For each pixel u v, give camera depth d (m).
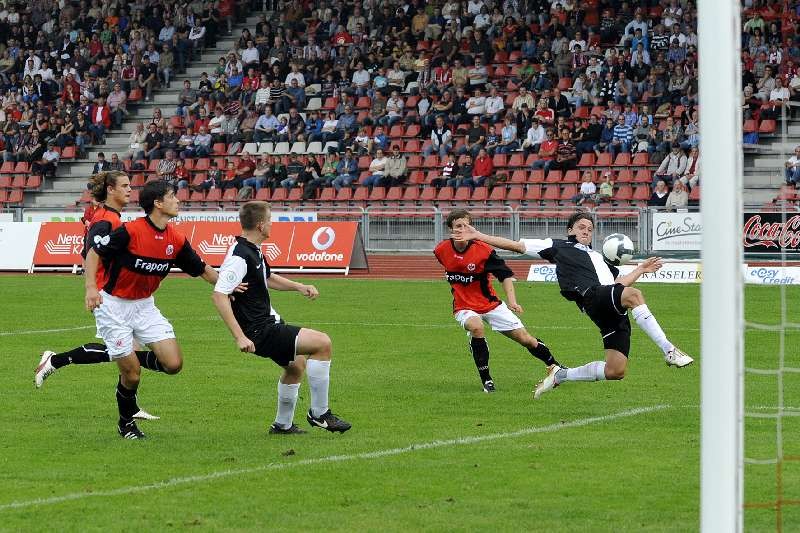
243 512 17.05
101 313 22.05
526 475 19.31
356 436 22.72
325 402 22.56
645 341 37.62
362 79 90.94
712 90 13.41
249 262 21.59
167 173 88.69
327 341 22.19
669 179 75.25
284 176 84.81
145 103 98.06
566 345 36.78
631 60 83.44
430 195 81.00
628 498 17.80
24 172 94.25
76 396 27.80
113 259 21.94
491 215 74.12
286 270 68.12
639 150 78.50
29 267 71.56
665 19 84.06
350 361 33.78
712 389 13.29
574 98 83.31
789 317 43.44
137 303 22.38
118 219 23.45
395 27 93.38
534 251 26.34
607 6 87.88
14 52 102.94
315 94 91.25
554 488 18.44
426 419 24.61
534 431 23.11
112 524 16.42
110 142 95.81
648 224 68.19
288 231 68.81
